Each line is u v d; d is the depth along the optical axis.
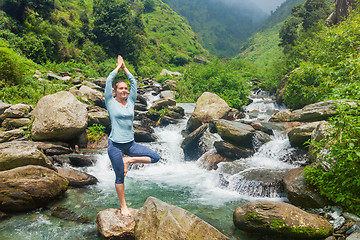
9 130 7.66
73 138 7.82
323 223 3.16
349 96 3.87
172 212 2.91
